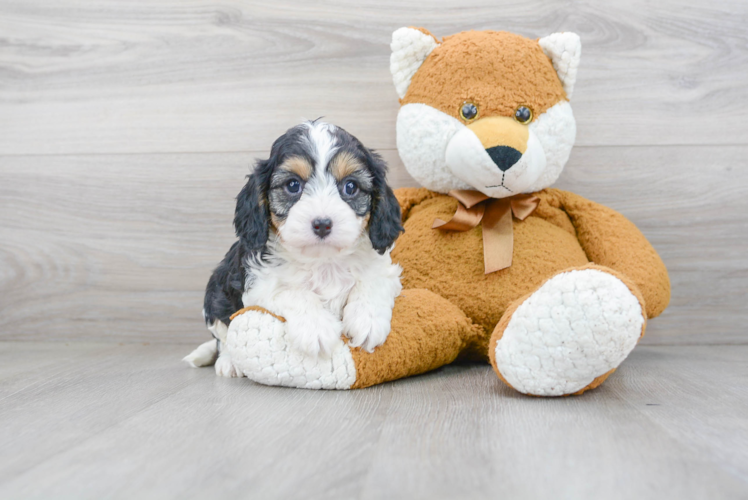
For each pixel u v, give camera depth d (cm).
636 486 98
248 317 171
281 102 252
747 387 167
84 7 256
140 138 257
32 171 261
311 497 94
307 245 161
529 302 151
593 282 143
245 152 254
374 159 179
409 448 116
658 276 202
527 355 149
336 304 179
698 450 114
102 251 260
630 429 127
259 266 177
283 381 169
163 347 251
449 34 245
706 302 245
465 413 141
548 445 117
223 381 183
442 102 200
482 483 99
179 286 259
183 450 117
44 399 161
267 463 109
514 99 195
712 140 242
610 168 244
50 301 263
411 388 169
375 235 178
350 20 248
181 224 257
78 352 239
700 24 240
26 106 260
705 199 243
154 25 254
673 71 241
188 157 256
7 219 263
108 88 257
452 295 200
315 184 167
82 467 109
